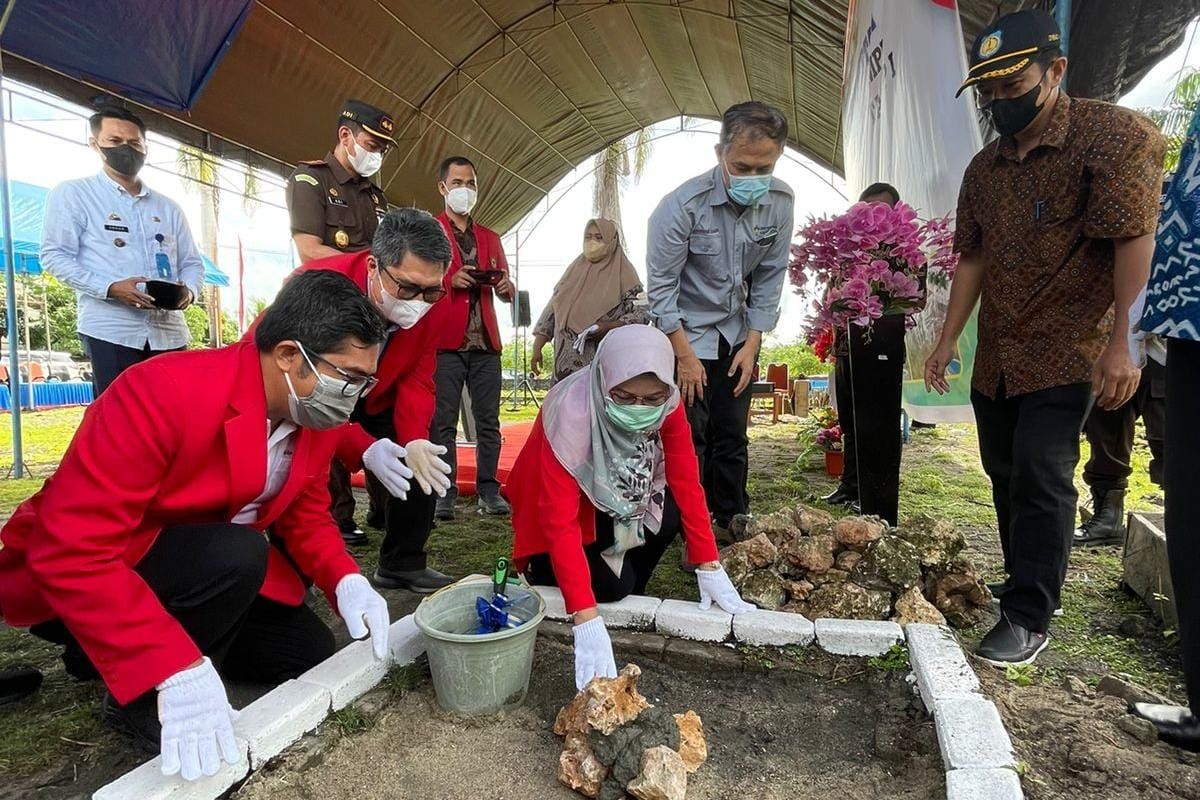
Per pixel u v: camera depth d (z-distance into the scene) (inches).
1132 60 140.1
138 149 146.3
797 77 332.5
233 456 66.1
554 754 71.7
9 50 198.8
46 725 76.9
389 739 73.9
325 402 67.6
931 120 157.6
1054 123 85.0
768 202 123.4
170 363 65.5
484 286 163.5
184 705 59.6
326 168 127.3
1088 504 167.3
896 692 80.6
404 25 296.7
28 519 67.7
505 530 156.2
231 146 297.9
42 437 311.7
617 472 88.4
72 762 70.4
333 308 64.2
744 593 100.3
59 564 58.3
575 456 85.0
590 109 446.9
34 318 582.9
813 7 259.9
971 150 149.4
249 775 66.0
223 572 68.7
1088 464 140.4
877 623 89.3
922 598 97.3
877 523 106.8
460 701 77.1
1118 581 116.6
